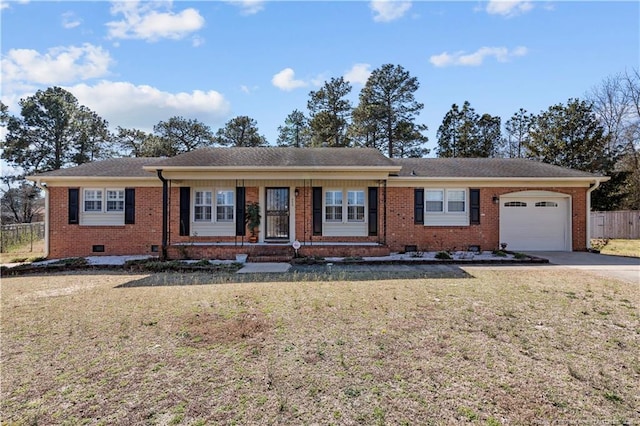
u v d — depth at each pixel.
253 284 8.37
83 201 14.12
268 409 3.06
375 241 14.08
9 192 32.50
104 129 34.72
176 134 35.34
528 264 11.45
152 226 14.12
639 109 27.12
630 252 14.41
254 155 14.84
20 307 6.38
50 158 31.05
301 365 3.92
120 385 3.50
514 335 4.80
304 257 12.54
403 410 3.03
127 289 7.91
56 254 13.98
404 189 14.32
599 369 3.78
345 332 4.96
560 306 6.25
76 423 2.88
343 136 32.97
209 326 5.25
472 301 6.62
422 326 5.20
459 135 32.47
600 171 24.45
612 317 5.59
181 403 3.17
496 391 3.34
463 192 14.48
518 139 35.94
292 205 14.05
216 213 14.09
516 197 14.56
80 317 5.75
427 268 10.73
